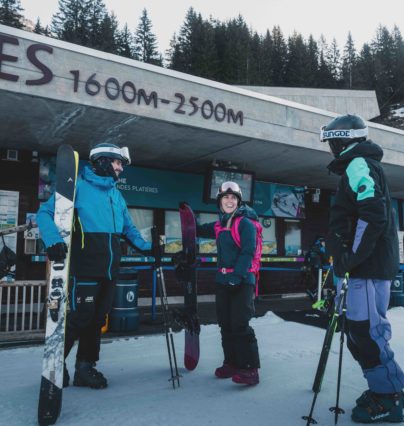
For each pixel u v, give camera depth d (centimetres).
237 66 5881
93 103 509
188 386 281
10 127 590
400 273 799
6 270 445
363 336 211
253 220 297
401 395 211
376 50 8231
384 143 816
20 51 466
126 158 297
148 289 803
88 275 266
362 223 200
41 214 237
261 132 657
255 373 283
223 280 295
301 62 6606
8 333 442
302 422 216
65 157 246
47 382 214
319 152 737
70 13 5762
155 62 6575
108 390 271
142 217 826
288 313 643
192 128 598
